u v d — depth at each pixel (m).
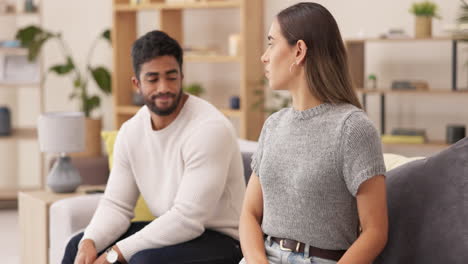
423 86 4.30
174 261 2.27
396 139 4.28
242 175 2.49
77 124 3.39
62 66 5.36
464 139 1.74
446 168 1.72
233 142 2.43
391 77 4.62
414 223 1.74
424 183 1.76
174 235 2.31
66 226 2.86
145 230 2.34
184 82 5.36
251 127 4.75
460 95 4.40
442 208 1.68
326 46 1.77
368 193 1.67
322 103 1.78
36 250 3.20
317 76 1.77
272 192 1.82
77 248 2.54
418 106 4.55
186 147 2.38
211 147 2.35
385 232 1.67
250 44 4.70
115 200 2.54
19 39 5.26
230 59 4.70
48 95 6.00
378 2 4.57
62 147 3.35
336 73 1.77
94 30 5.81
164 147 2.46
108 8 5.74
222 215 2.45
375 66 4.67
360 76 4.50
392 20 4.54
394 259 1.77
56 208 2.94
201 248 2.32
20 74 5.55
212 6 4.71
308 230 1.74
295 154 1.76
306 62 1.78
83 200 2.93
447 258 1.62
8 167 6.04
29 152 6.11
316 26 1.77
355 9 4.64
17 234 4.74
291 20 1.80
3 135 5.43
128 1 5.25
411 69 4.55
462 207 1.64
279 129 1.84
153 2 5.08
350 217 1.73
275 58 1.82
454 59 4.15
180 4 4.84
